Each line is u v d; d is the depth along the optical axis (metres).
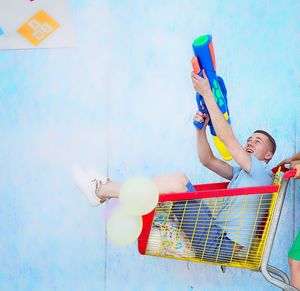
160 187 1.97
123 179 2.67
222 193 1.85
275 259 2.57
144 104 2.69
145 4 2.73
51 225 2.69
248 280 2.57
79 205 2.68
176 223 1.97
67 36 2.75
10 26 2.76
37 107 2.74
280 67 2.65
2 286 2.68
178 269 2.60
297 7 2.67
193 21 2.69
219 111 2.03
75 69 2.73
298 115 2.62
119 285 2.63
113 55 2.72
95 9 2.75
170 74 2.69
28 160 2.72
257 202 1.99
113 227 1.92
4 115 2.75
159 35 2.71
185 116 2.66
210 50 1.97
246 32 2.67
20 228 2.70
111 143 2.69
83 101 2.72
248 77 2.65
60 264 2.67
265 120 2.63
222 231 1.98
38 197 2.70
